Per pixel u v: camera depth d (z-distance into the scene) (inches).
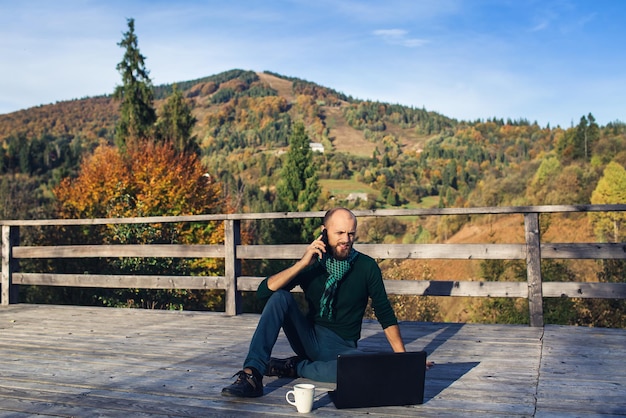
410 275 1178.0
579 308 1071.0
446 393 139.0
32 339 217.6
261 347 138.0
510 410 126.0
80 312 284.7
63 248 306.2
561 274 1210.0
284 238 1662.2
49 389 149.5
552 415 122.5
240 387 134.5
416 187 7849.4
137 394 143.3
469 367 163.6
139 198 1018.1
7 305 313.1
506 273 1289.4
